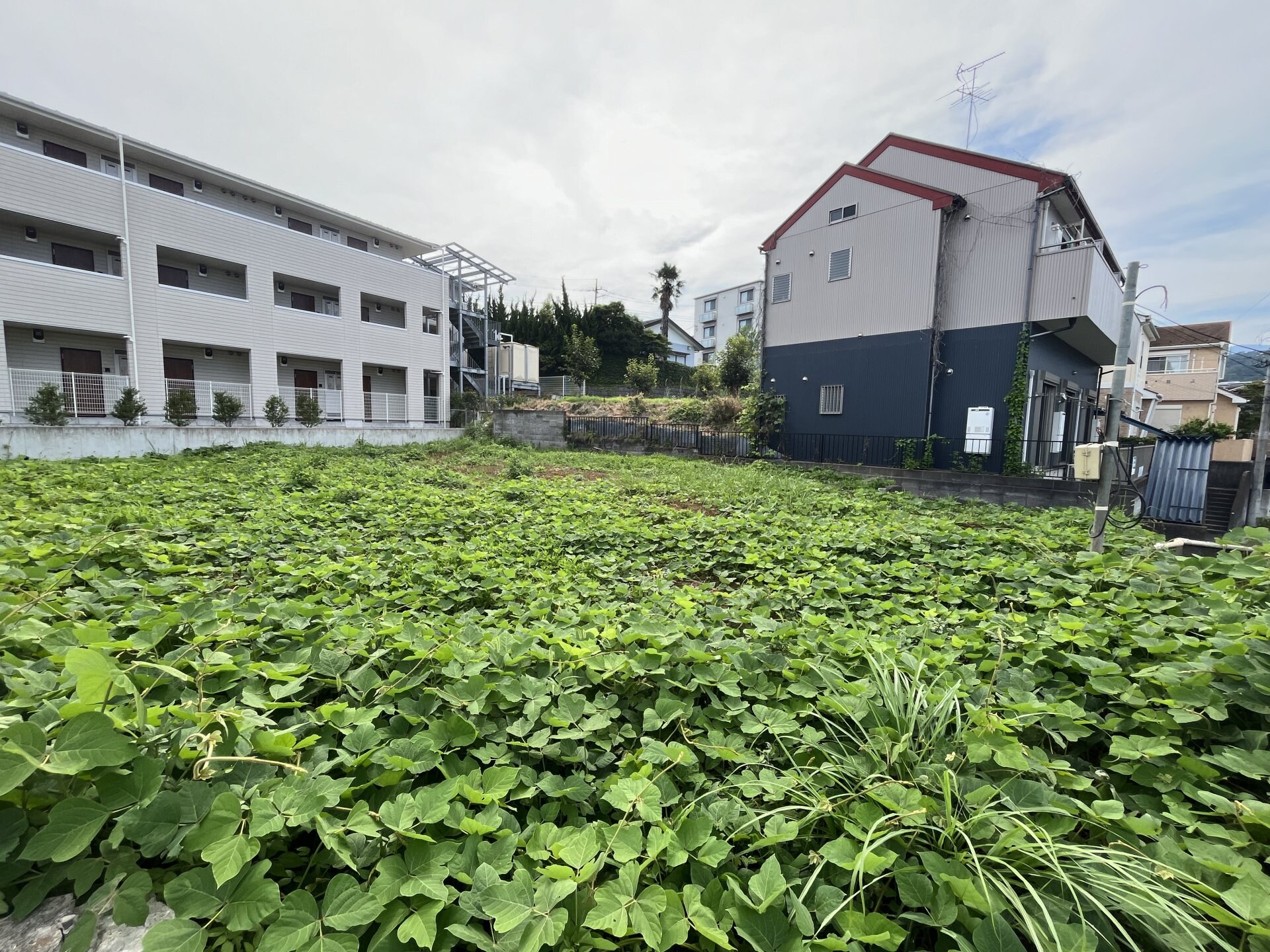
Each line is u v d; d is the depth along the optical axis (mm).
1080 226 13047
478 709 1871
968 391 12695
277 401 17797
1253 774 1566
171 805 1250
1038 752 1740
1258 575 2881
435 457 15516
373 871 1304
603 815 1651
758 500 8367
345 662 2158
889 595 3965
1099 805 1469
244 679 1978
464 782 1483
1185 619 2623
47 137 15031
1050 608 3244
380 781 1487
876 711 1931
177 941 1047
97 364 15805
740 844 1528
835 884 1403
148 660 2088
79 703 1316
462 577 4023
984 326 12461
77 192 14297
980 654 2619
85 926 1116
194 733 1467
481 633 2559
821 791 1625
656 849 1307
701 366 30219
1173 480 8109
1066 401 14828
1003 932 1158
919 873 1334
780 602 3531
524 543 5293
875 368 14047
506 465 13516
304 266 19562
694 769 1791
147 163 17125
